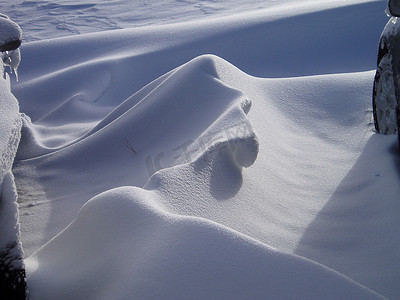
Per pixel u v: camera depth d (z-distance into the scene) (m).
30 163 4.36
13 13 27.30
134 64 9.24
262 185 3.08
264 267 1.64
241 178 2.98
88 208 2.23
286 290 1.56
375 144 3.70
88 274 1.85
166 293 1.59
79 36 11.05
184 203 2.41
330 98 4.91
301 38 10.41
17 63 3.68
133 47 10.10
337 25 10.78
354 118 4.46
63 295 1.80
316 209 2.94
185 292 1.58
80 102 7.64
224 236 1.77
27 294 1.76
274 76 9.34
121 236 1.95
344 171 3.44
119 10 26.09
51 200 3.64
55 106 7.78
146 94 5.20
